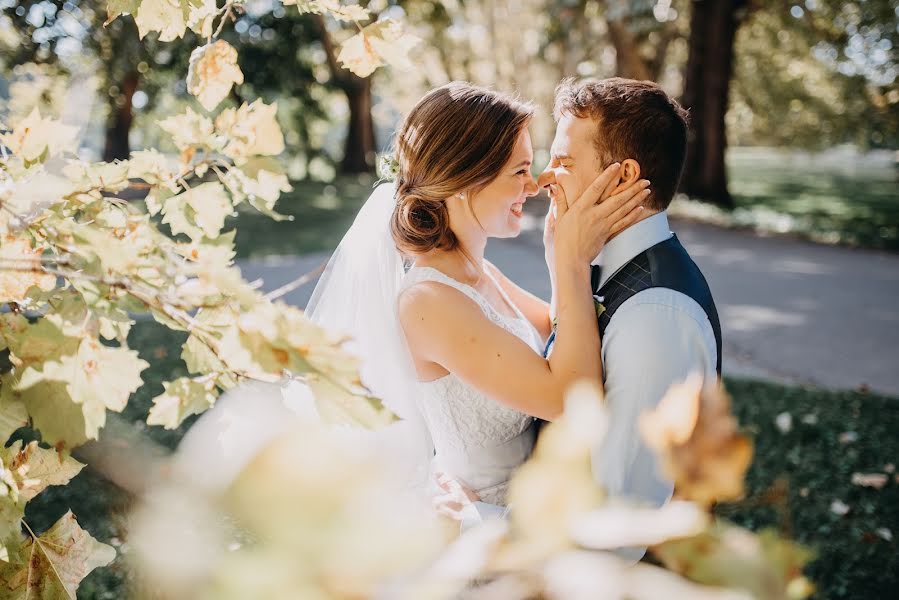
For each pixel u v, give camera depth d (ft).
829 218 59.62
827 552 11.23
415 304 5.90
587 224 5.68
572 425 1.53
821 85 84.48
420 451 5.93
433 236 6.02
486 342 5.64
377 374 6.22
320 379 3.18
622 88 5.98
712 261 38.96
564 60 64.39
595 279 6.10
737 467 1.59
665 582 1.44
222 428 2.08
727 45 59.41
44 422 3.65
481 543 1.50
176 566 1.27
